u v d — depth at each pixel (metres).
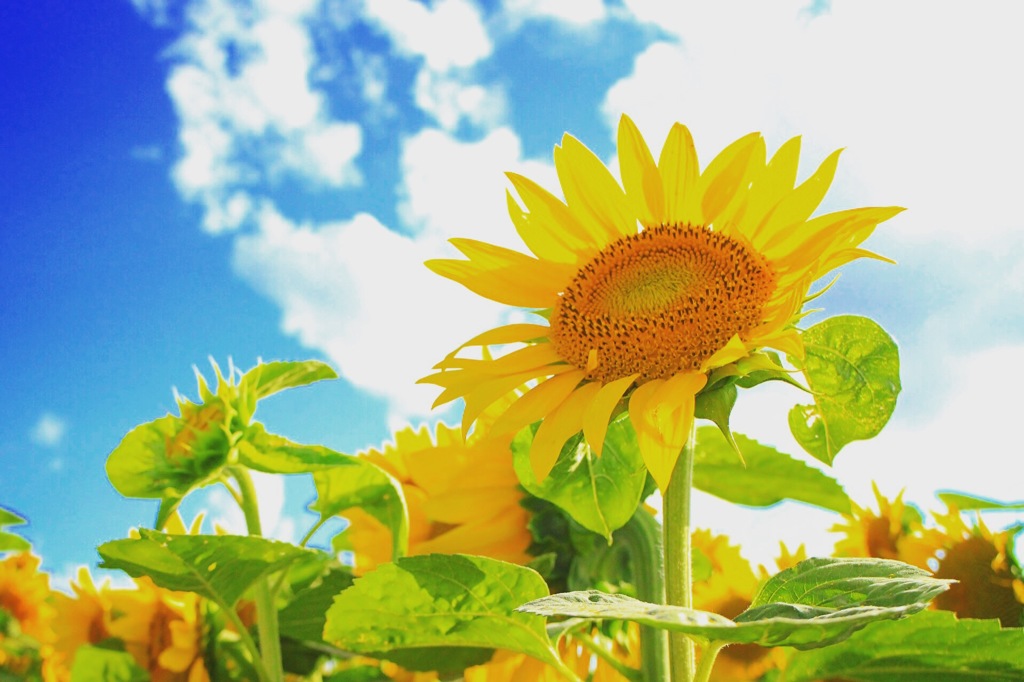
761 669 0.76
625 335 0.55
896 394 0.57
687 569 0.51
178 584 0.66
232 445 0.71
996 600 0.77
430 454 0.80
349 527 0.86
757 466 0.81
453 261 0.62
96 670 0.82
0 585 1.01
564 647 0.67
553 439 0.53
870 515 0.85
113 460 0.70
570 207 0.62
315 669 0.78
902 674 0.51
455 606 0.55
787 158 0.57
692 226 0.59
